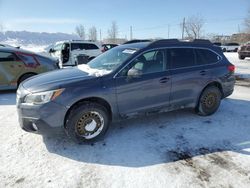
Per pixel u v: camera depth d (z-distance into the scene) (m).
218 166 3.35
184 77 4.66
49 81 3.84
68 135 3.81
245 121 4.95
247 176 3.12
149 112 4.47
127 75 4.08
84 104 3.78
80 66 4.88
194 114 5.30
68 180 3.04
